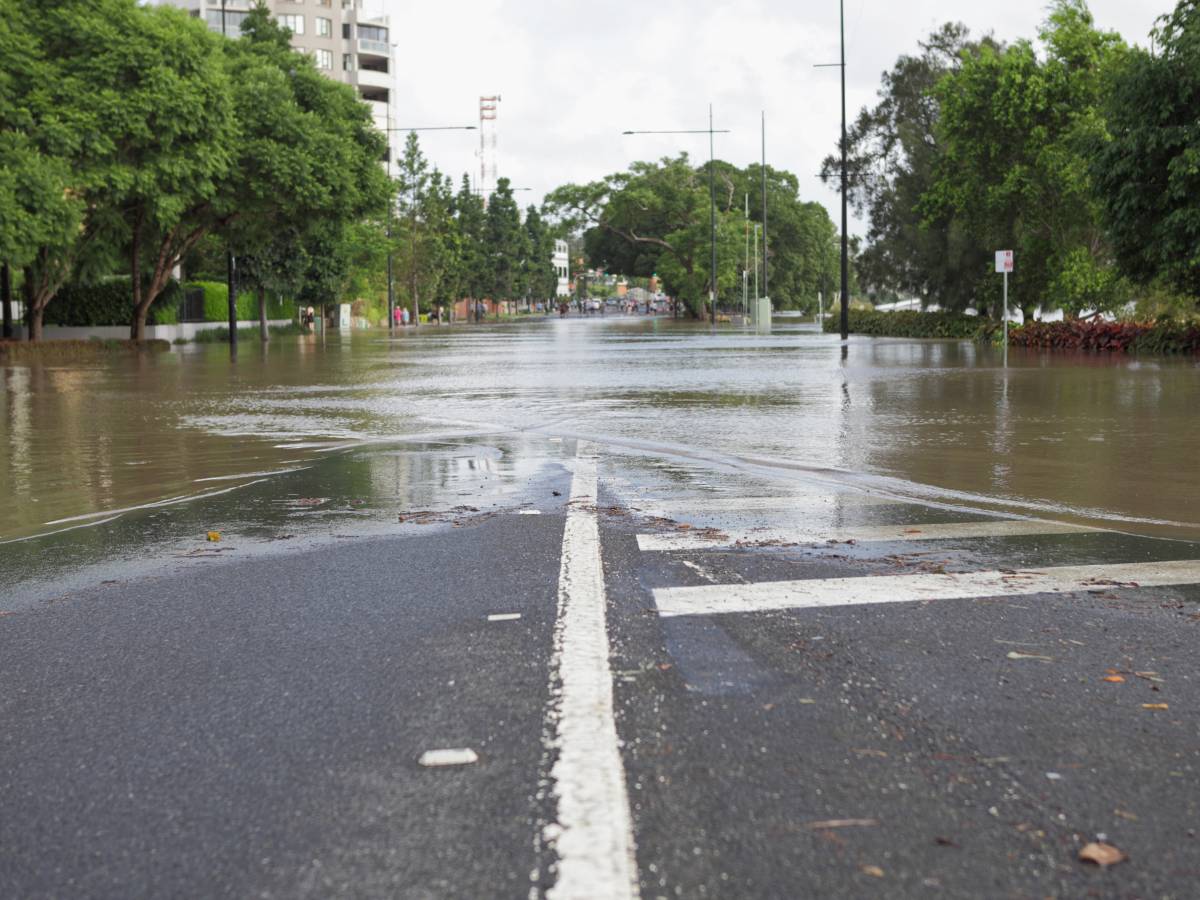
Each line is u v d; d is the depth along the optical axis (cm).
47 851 301
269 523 781
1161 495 867
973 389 1903
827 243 13662
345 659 463
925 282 4828
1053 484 922
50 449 1227
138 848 302
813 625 500
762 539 699
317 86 4869
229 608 553
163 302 4906
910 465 1036
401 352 3906
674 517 780
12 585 611
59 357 3559
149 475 1030
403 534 733
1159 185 2686
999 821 307
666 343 4497
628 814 312
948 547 672
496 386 2153
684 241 10212
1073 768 343
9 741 383
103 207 3850
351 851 296
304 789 336
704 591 566
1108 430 1291
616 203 10312
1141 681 423
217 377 2544
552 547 679
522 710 396
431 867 286
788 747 360
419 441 1274
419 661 457
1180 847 293
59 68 3359
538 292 16325
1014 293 3984
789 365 2744
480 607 540
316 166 4156
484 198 14950
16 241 3103
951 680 424
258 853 296
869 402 1691
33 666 466
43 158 3177
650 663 448
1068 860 286
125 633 512
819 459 1081
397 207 9719
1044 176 3575
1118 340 3312
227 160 3844
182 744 376
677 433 1321
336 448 1216
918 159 4575
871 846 293
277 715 400
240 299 6275
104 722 399
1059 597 548
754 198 11375
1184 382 2005
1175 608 526
